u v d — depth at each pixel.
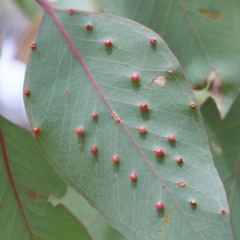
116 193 0.24
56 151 0.24
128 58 0.24
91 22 0.24
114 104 0.24
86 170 0.24
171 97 0.24
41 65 0.24
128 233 0.23
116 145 0.24
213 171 0.23
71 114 0.24
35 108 0.24
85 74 0.24
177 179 0.23
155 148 0.24
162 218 0.23
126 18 0.25
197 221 0.23
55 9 0.24
